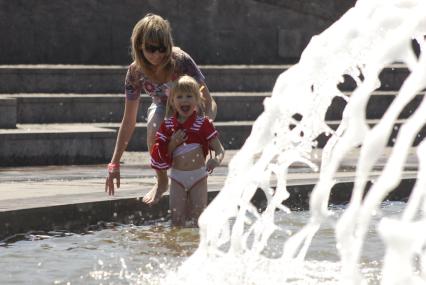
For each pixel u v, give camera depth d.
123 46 33.06
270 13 34.97
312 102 8.84
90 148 24.75
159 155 13.20
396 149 5.62
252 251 9.57
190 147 13.20
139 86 13.38
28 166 23.97
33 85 29.86
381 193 5.61
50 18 32.19
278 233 12.47
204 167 13.30
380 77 33.28
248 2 34.72
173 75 13.33
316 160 23.62
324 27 35.59
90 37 32.62
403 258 4.98
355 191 5.95
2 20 31.66
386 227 5.04
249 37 34.78
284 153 9.34
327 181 6.32
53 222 12.70
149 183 16.95
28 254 10.82
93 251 11.05
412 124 5.64
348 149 6.29
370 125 29.70
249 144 8.43
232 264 9.09
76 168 23.23
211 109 13.64
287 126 8.69
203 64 34.28
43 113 28.28
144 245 11.52
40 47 32.09
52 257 10.62
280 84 8.30
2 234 11.87
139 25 13.08
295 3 35.09
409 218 5.60
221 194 8.62
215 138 13.21
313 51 8.23
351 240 5.94
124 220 13.76
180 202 13.30
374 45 7.77
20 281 9.23
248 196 8.90
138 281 9.22
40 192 14.95
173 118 13.23
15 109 25.30
